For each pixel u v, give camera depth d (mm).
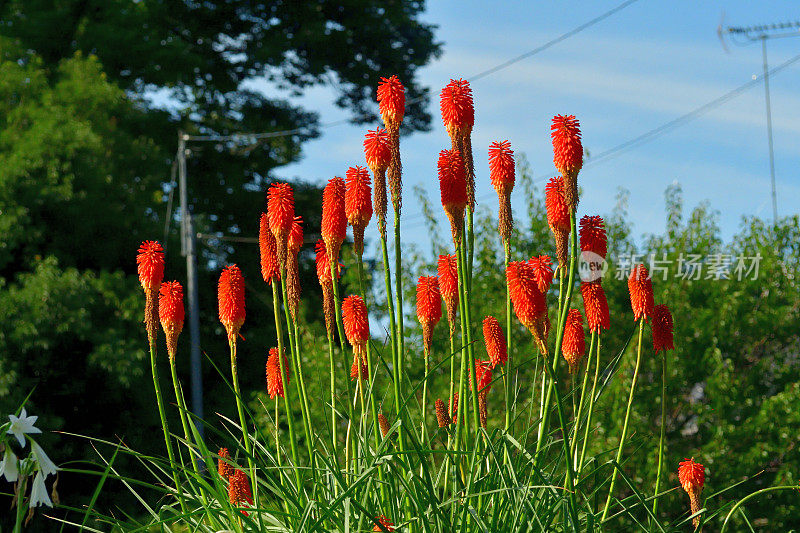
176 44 24141
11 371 15781
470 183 3234
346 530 2961
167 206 23703
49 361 17078
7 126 19156
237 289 3412
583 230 3352
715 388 11078
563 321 3041
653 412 11305
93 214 18750
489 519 3271
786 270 12133
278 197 3377
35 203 17656
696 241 12078
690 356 11500
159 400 3230
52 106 19328
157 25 26453
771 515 10734
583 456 3346
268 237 3479
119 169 20234
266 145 28031
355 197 3318
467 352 3219
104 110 20562
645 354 11148
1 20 23109
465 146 3246
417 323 10195
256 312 24547
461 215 3205
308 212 27469
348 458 3322
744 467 10750
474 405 3199
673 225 12312
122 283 18109
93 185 18828
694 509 3883
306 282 25781
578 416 3416
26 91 19797
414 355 9781
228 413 19953
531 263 3527
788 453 11094
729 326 11648
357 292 11336
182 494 3146
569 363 3678
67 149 18375
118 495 16500
